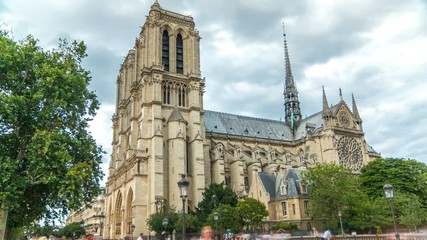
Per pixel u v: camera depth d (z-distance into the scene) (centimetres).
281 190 9938
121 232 10425
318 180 8456
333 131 13038
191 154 10494
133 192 9725
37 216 4488
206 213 8406
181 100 11112
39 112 4191
